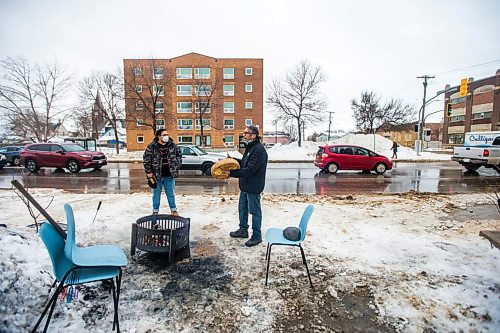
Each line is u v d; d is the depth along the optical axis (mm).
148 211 6422
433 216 6238
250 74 47281
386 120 43625
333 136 64188
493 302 2982
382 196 8742
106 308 2871
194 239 4781
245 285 3352
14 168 18734
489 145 15289
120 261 2711
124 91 35938
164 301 3020
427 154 28109
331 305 2988
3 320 2482
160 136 5520
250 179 4430
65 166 15414
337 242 4652
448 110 24578
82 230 4891
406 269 3736
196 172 15734
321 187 10922
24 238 3529
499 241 3918
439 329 2625
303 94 34625
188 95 47062
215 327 2639
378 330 2623
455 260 3986
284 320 2752
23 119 30000
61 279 2484
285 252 4273
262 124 47688
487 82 49188
